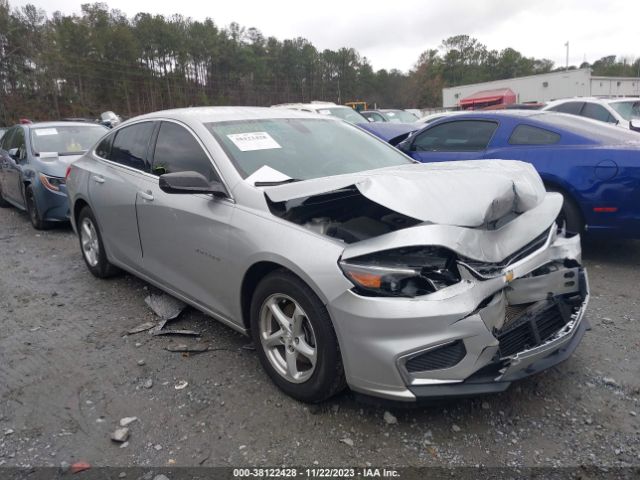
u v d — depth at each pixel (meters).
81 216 5.17
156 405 3.00
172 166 3.81
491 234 2.65
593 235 5.11
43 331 4.04
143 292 4.79
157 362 3.49
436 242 2.45
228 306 3.31
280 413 2.88
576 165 5.07
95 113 60.16
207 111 4.02
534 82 40.53
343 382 2.76
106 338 3.88
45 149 7.86
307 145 3.81
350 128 4.38
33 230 7.74
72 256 6.17
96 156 4.98
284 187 2.93
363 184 2.63
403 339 2.44
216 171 3.39
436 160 6.31
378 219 2.86
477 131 6.11
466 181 2.74
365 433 2.70
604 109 11.03
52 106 55.97
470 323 2.43
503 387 2.53
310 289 2.71
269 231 2.91
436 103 88.00
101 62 63.53
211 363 3.46
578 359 3.39
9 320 4.28
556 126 5.54
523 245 2.78
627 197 4.82
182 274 3.70
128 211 4.18
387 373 2.48
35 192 7.29
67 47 61.50
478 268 2.52
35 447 2.66
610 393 3.00
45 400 3.08
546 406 2.89
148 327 4.02
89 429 2.80
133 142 4.42
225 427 2.78
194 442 2.67
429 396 2.46
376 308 2.46
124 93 65.69
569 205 5.16
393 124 9.29
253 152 3.54
